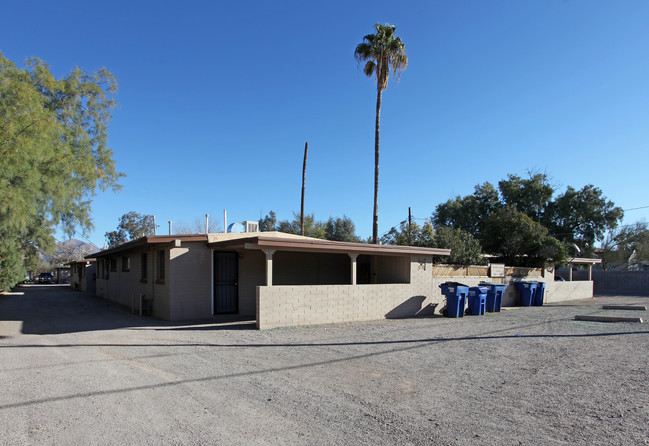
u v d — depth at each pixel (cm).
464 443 412
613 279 3388
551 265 2397
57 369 695
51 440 414
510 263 2491
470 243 2073
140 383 614
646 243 4300
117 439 418
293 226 4262
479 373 682
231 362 754
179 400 539
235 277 1491
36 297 2508
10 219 983
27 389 582
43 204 1278
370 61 2317
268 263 1201
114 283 2144
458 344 934
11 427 446
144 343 936
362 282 1802
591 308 1873
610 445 404
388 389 594
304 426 456
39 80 1733
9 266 2369
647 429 442
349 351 855
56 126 1144
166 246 1380
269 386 605
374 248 1423
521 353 838
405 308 1522
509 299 2067
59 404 520
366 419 477
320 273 1738
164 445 406
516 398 552
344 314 1339
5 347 888
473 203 4191
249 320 1346
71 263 3588
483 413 496
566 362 757
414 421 471
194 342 950
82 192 1819
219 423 463
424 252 1572
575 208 3859
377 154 2280
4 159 934
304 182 3198
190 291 1372
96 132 2308
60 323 1286
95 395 557
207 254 1415
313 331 1122
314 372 687
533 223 2431
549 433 435
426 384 619
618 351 853
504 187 4041
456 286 1502
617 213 3778
